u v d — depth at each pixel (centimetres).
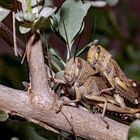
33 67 32
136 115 42
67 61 39
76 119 34
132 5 90
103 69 42
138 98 45
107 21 58
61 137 39
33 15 30
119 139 34
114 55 65
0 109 32
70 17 37
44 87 33
